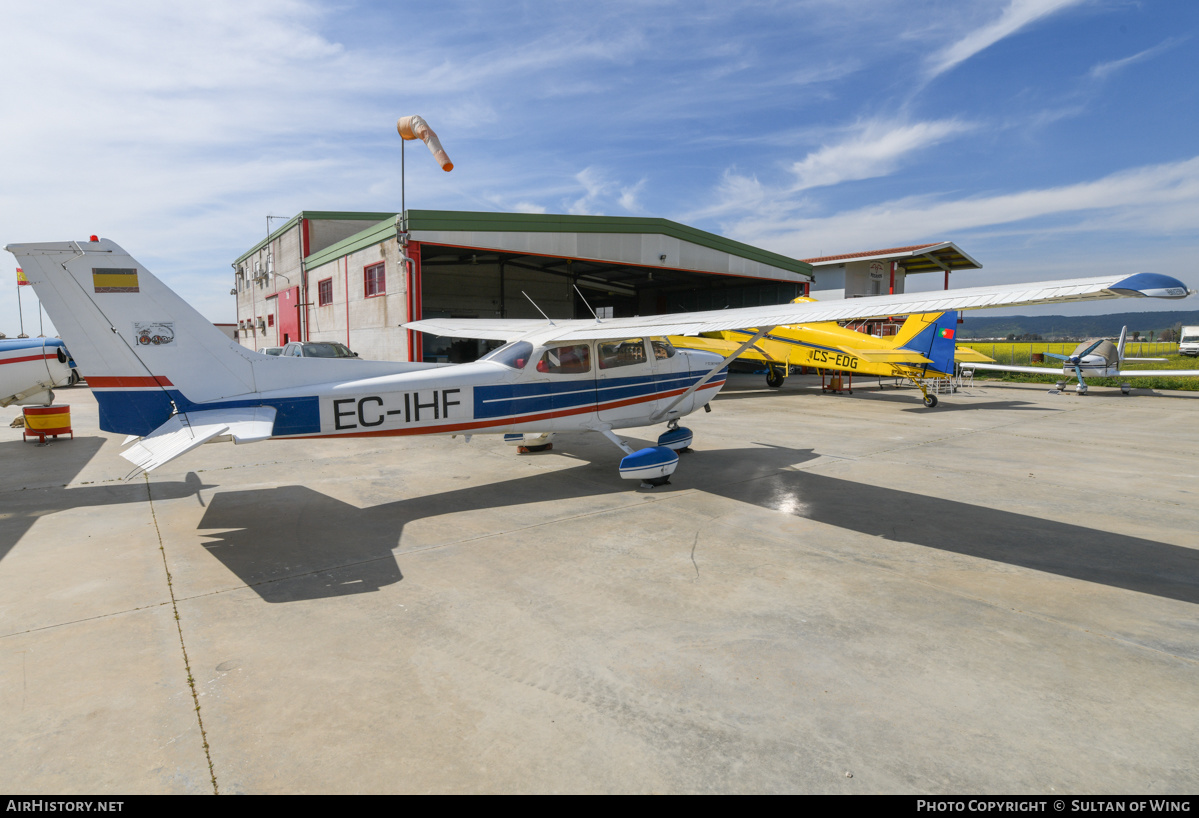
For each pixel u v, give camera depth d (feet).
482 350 74.79
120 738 8.01
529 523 17.29
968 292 14.37
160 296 16.40
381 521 17.48
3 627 11.07
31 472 23.58
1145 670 9.57
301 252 72.54
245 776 7.30
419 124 44.42
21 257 15.10
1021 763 7.48
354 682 9.32
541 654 10.14
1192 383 59.98
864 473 23.17
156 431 15.65
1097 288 11.61
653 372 23.67
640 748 7.79
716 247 64.18
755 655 10.07
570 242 53.62
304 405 17.62
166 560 14.42
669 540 15.79
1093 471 23.47
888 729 8.14
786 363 54.03
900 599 12.19
